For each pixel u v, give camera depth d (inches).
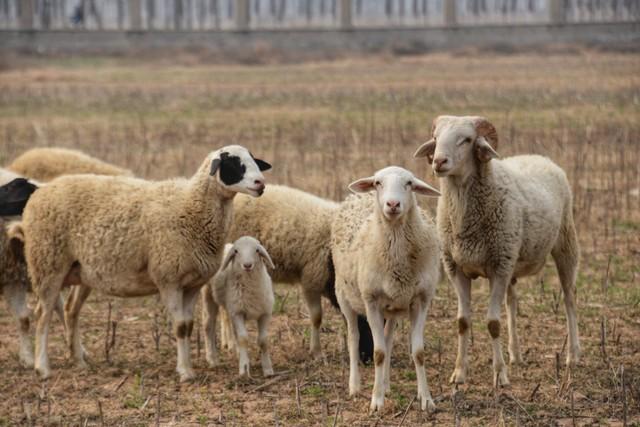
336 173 1037.2
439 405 470.6
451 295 665.0
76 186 541.6
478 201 492.4
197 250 527.2
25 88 2116.1
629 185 970.1
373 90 2004.2
